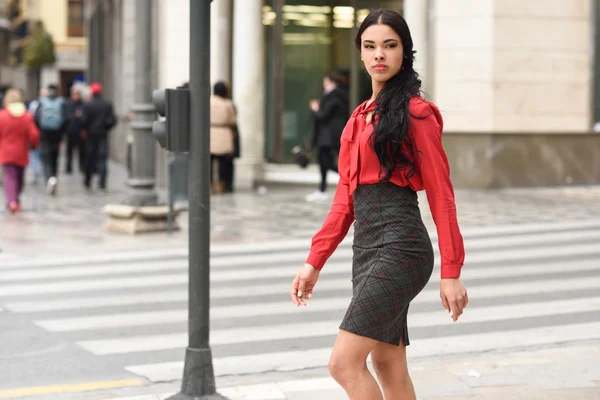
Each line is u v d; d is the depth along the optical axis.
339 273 11.33
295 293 4.46
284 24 24.72
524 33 20.77
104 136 22.75
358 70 24.41
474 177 20.89
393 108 4.12
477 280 10.73
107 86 36.66
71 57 63.88
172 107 5.97
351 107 24.44
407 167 4.16
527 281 10.65
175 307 9.59
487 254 12.52
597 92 21.42
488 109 20.69
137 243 14.08
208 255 6.14
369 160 4.20
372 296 4.12
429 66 21.11
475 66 20.73
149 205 15.26
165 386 6.86
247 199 20.02
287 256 12.73
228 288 10.46
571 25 21.09
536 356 7.36
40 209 18.61
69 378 7.06
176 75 23.70
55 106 23.12
